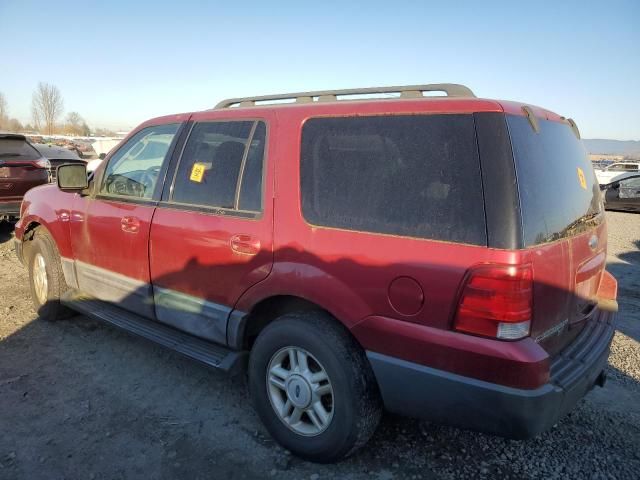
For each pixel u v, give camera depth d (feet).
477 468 8.85
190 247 10.33
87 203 13.12
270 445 9.43
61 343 13.74
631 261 26.73
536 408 6.78
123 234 11.91
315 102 9.57
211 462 8.88
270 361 9.14
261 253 9.11
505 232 6.82
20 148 26.58
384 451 9.27
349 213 8.20
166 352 13.32
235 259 9.52
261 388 9.30
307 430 8.84
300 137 9.06
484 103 7.39
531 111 7.90
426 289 7.29
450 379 7.17
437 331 7.25
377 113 8.23
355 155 8.36
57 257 14.49
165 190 11.18
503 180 6.96
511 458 9.14
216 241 9.82
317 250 8.39
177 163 11.13
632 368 12.98
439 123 7.63
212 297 10.09
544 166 7.82
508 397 6.79
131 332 11.64
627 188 52.44
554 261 7.47
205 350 10.32
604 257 10.11
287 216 8.86
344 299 8.07
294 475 8.60
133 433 9.70
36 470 8.57
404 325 7.51
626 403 11.21
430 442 9.57
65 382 11.62
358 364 8.13
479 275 6.88
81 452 9.07
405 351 7.55
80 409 10.49
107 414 10.34
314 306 9.12
